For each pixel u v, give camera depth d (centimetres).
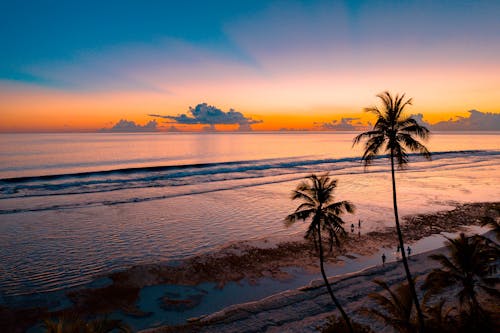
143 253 3114
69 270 2714
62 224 3912
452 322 1677
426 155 1543
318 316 2095
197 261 2914
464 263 1666
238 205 5012
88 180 6775
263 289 2512
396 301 1648
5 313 2086
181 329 1984
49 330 1077
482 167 9975
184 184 6669
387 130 1585
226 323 2039
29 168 9138
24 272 2659
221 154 15350
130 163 10894
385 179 7612
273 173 8369
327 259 3045
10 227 3766
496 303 2036
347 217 4350
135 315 2136
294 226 4028
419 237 3656
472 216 4450
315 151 17838
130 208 4725
